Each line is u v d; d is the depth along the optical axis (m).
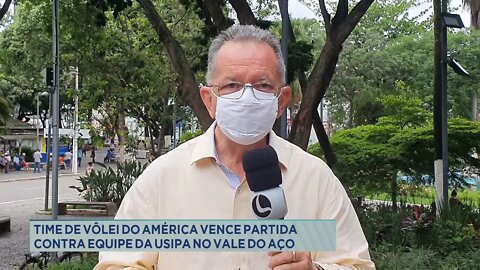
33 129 48.56
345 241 2.20
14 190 28.03
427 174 15.20
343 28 9.85
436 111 13.04
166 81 19.19
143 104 21.31
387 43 35.81
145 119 23.09
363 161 14.38
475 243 9.72
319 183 2.23
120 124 24.33
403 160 14.56
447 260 8.56
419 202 16.67
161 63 19.00
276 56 2.20
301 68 10.14
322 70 9.91
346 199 2.27
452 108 32.28
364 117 34.59
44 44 22.89
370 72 33.97
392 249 8.81
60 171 40.47
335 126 37.53
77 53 17.70
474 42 32.56
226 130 2.13
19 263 11.11
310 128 9.93
